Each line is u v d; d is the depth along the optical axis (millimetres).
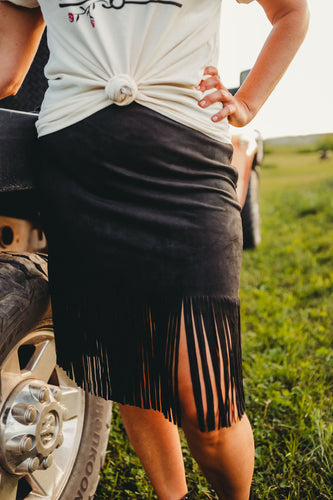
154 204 1006
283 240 5051
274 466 1729
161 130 991
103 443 1488
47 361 1268
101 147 1001
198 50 1040
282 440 1888
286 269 4035
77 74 1020
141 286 1026
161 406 1100
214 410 1050
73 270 1079
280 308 3150
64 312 1116
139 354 1065
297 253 4430
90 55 1001
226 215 1044
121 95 957
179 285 1012
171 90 1006
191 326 1007
